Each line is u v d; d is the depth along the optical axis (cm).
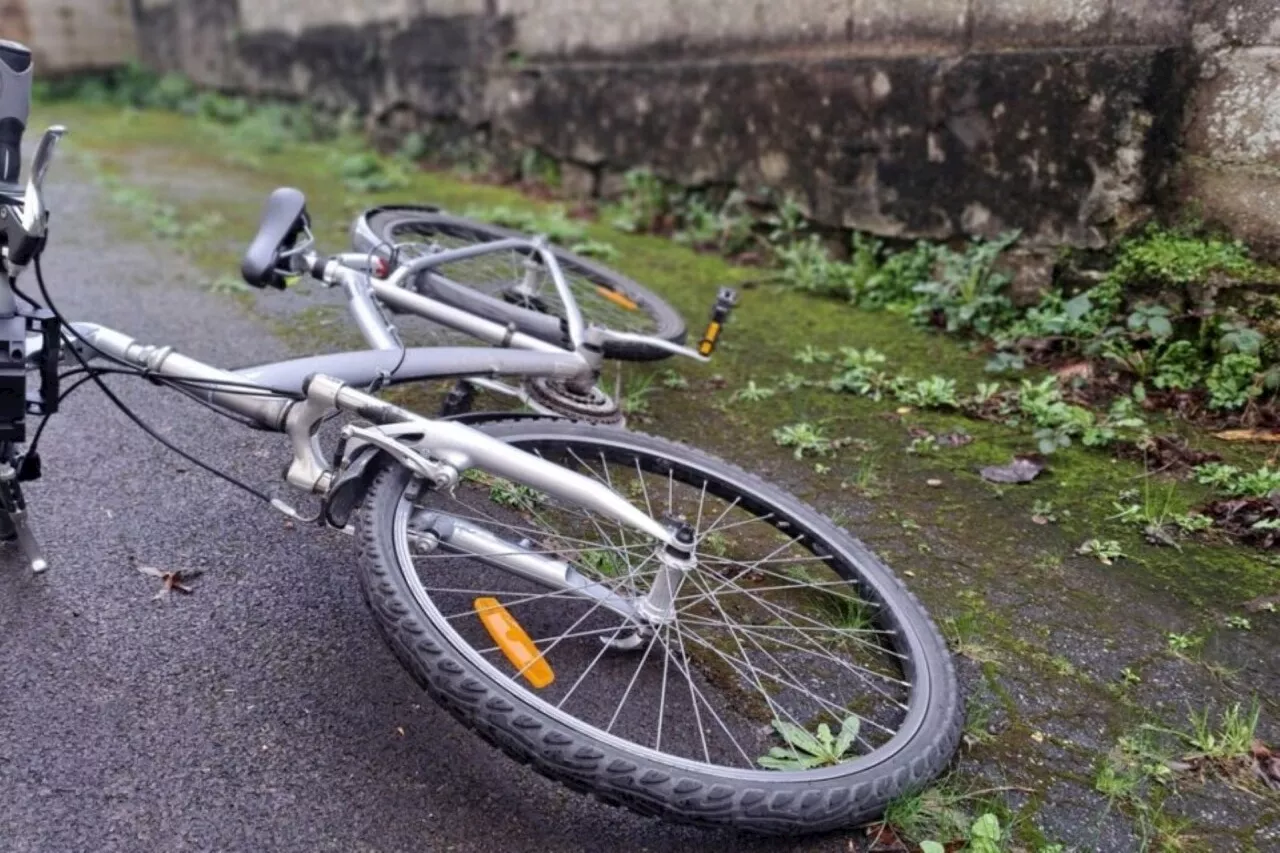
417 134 805
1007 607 273
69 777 194
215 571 257
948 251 474
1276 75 372
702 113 580
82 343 242
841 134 508
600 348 298
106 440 318
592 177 665
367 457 216
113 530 271
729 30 561
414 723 215
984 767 220
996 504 321
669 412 371
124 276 482
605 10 631
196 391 235
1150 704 242
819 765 206
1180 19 393
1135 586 284
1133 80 400
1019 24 436
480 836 191
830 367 416
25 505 254
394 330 288
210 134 909
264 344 404
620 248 576
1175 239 404
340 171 757
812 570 274
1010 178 445
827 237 530
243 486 238
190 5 1062
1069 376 398
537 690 222
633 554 239
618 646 222
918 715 213
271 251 301
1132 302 406
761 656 244
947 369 415
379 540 201
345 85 877
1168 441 352
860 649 249
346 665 229
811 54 521
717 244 575
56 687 215
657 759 182
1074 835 204
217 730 208
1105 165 414
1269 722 238
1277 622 271
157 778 195
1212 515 316
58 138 198
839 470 338
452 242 411
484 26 720
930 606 271
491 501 277
